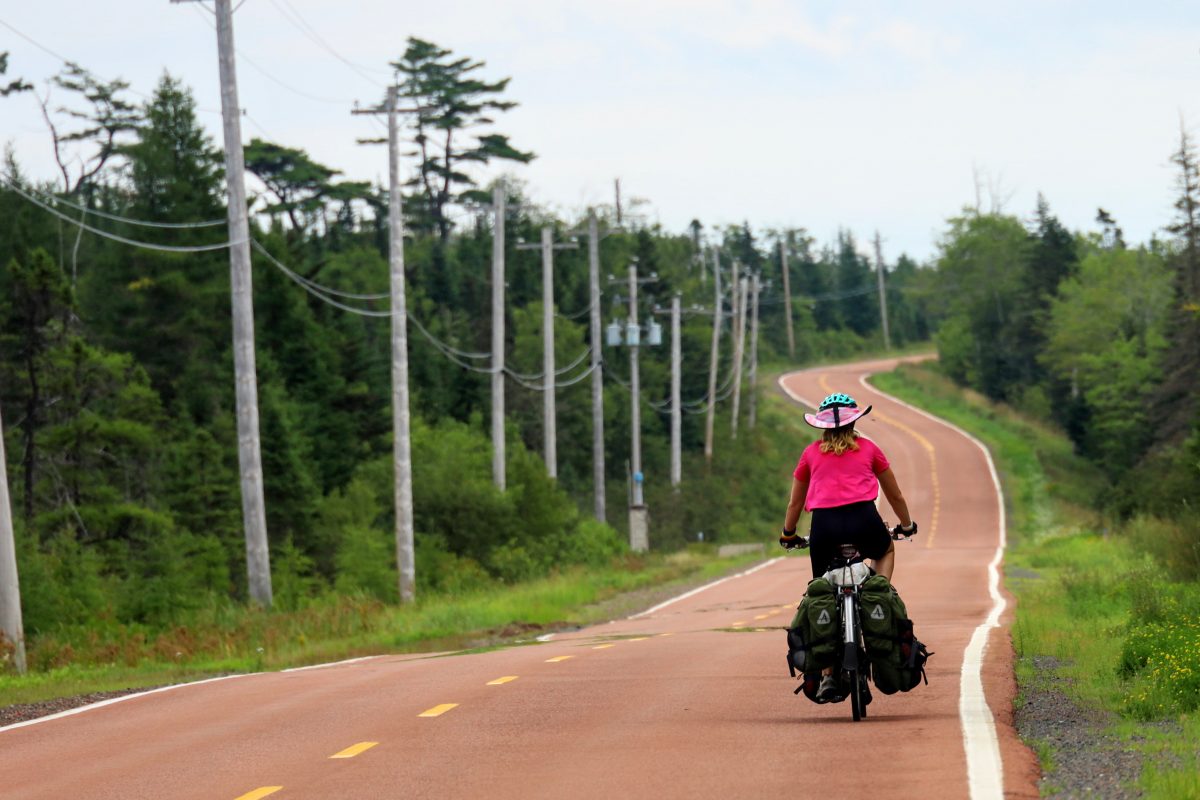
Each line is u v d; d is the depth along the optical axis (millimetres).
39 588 81125
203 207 198500
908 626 28141
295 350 193375
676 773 23844
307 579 125188
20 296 120062
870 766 23688
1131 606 58094
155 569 110625
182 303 192125
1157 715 30578
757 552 181500
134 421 128000
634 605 101188
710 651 49562
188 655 68688
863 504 28031
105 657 67938
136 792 24750
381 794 23125
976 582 105438
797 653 28250
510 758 26219
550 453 153375
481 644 71562
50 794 25125
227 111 83188
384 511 149875
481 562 129375
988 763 23484
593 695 35969
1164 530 91500
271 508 149875
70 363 118375
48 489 120312
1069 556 132375
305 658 65062
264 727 32719
